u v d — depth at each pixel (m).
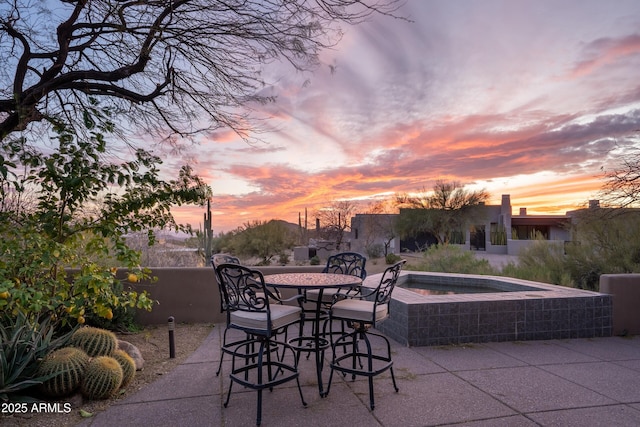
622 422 3.20
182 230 5.11
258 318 3.44
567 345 5.42
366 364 4.55
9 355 3.42
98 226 4.51
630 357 4.89
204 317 6.75
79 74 4.28
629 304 6.05
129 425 3.14
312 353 5.02
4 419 3.15
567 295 5.95
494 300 5.56
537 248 11.59
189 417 3.27
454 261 12.91
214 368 4.48
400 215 30.72
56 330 5.00
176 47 4.80
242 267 3.44
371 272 21.73
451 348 5.23
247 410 3.41
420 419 3.24
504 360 4.75
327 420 3.22
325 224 33.56
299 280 4.09
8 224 4.16
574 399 3.63
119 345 4.55
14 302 4.00
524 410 3.40
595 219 10.12
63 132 4.41
